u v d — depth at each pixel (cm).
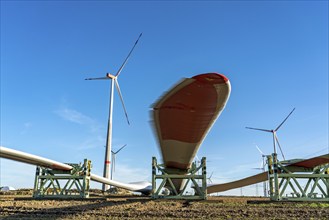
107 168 6931
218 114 3020
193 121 3103
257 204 3306
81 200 3862
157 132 3466
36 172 4347
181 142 3594
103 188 6931
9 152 3300
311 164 3756
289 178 3744
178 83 2564
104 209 2791
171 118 3111
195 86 2569
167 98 2800
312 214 2481
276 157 3806
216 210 2703
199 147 3759
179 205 3194
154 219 2248
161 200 3712
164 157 4147
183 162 4162
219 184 6825
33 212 2578
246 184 6869
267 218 2289
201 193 3781
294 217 2344
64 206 3000
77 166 4331
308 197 3638
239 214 2477
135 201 3594
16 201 3616
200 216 2377
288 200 3612
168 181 4044
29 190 6694
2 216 2397
